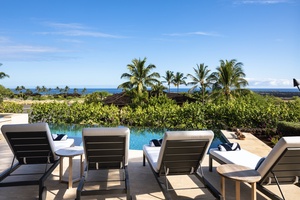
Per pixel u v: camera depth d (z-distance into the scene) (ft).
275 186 12.95
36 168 15.21
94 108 41.37
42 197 10.66
